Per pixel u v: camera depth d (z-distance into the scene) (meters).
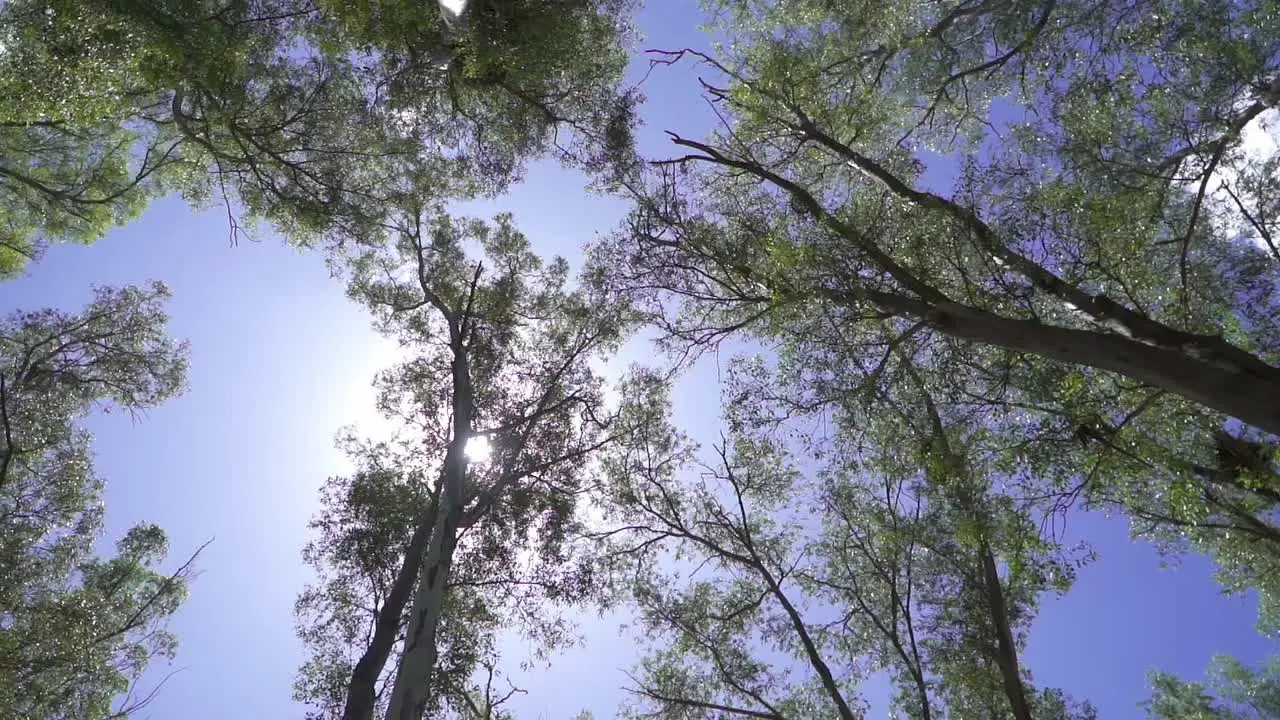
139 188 16.62
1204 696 18.14
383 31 12.86
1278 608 12.47
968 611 11.81
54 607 12.96
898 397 10.41
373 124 14.31
